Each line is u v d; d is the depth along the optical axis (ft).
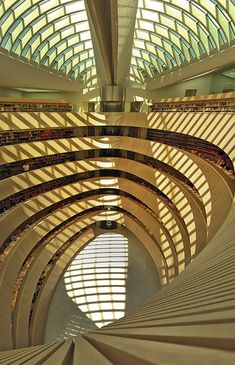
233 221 30.14
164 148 88.94
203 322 6.91
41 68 80.33
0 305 57.00
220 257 19.44
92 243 101.40
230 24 54.39
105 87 109.60
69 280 87.56
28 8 55.01
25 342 62.28
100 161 103.35
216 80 95.76
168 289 21.57
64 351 9.91
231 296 8.96
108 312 80.94
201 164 69.51
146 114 96.84
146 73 112.78
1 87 93.40
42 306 76.43
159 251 89.56
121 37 53.21
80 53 94.94
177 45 79.25
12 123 71.72
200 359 5.08
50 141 88.28
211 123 64.23
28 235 77.41
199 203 69.21
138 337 8.27
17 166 83.35
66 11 63.52
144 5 65.98
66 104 101.91
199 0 54.19
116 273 89.86
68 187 97.09
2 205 78.74
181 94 107.45
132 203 102.06
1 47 59.11
